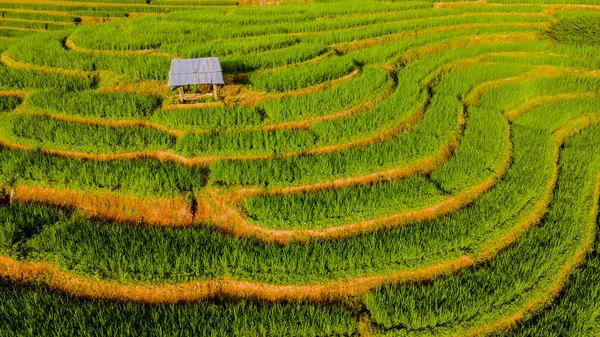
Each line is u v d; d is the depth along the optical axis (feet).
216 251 44.93
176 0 128.67
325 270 44.04
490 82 76.59
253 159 56.13
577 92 75.10
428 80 74.79
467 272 44.09
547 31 94.32
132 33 84.12
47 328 37.99
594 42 88.58
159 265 43.11
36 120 59.00
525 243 47.09
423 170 56.03
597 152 60.49
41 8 124.98
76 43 78.69
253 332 38.99
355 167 54.34
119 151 56.03
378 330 39.70
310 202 49.70
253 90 66.80
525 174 55.72
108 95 64.13
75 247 44.34
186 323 39.29
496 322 40.37
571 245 47.42
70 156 55.31
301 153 57.41
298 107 62.64
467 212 49.70
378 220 49.26
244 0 124.88
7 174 51.37
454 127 62.80
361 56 78.95
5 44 83.20
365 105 65.31
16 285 42.88
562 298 42.27
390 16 97.96
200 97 63.62
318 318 39.86
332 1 113.50
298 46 79.30
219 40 83.10
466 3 109.19
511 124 66.90
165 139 57.41
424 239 46.34
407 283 43.93
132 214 50.42
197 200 51.55
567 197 53.06
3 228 44.83
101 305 40.98
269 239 47.85
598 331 39.96
